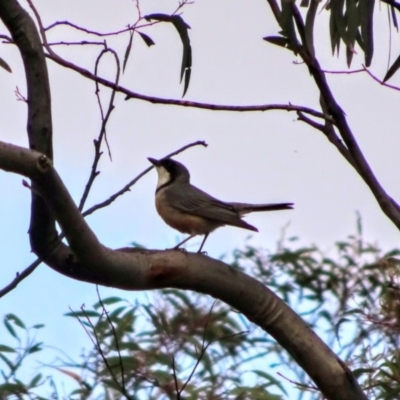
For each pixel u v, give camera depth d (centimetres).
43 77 777
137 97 921
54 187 732
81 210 838
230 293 892
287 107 932
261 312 900
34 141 780
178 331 1217
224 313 1246
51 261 816
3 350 1126
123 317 1191
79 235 772
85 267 814
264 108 928
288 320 901
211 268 880
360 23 920
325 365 902
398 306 1243
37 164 712
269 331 910
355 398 898
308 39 927
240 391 1147
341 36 937
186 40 1013
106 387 1118
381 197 891
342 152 928
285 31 931
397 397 1111
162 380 1133
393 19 916
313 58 915
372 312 1289
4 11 757
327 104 912
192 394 1130
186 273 868
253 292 893
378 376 1162
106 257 809
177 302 1248
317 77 912
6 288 810
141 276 848
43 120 778
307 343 902
